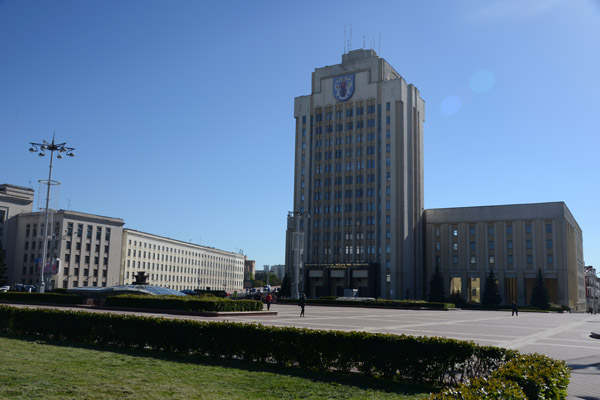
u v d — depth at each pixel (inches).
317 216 4106.8
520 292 3627.0
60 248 4018.2
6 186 4357.8
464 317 1790.1
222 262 7199.8
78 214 4192.9
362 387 430.3
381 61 4072.3
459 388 265.6
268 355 539.5
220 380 435.8
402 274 3720.5
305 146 4261.8
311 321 1253.1
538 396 307.4
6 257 4210.1
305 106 4333.2
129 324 641.0
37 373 431.2
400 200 3806.6
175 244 5797.2
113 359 532.7
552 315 2325.3
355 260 3882.9
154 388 388.5
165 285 5546.3
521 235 3688.5
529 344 860.0
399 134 3900.1
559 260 3533.5
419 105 4306.1
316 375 480.7
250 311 1503.4
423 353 454.3
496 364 424.8
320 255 4035.4
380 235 3818.9
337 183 4069.9
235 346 560.1
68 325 697.6
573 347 826.8
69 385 386.9
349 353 490.6
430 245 4047.7
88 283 4237.2
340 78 4192.9
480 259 3814.0
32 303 1792.6
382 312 1993.1
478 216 3875.5
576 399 418.6
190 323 595.8
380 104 4008.4
